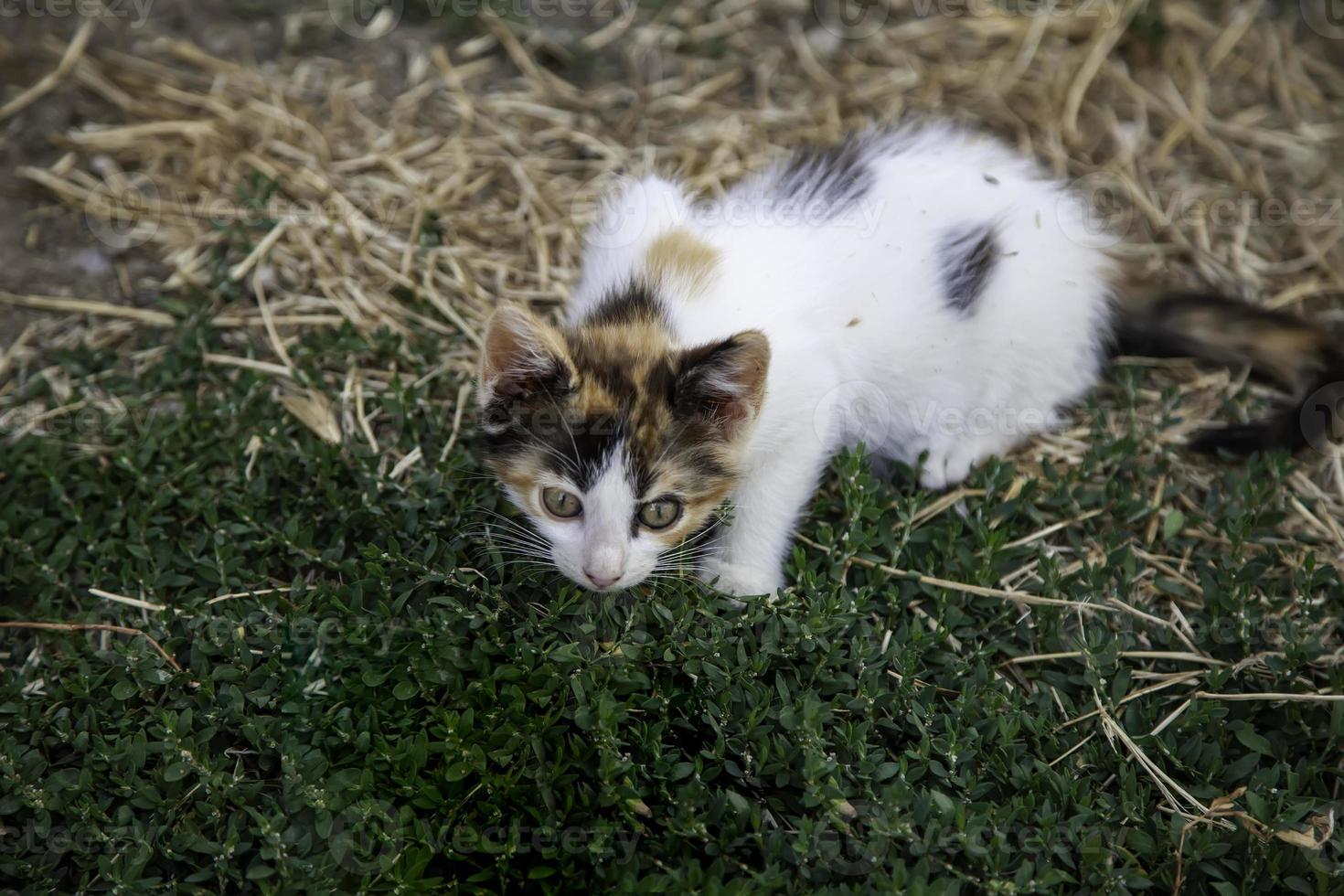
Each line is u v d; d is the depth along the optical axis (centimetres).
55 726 63
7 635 67
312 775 62
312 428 73
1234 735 65
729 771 62
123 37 91
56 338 78
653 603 65
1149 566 71
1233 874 61
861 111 89
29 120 86
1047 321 73
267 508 71
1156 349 77
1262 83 91
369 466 70
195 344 77
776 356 67
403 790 62
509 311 63
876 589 68
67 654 66
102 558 69
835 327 69
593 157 87
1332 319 80
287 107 88
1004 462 73
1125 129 88
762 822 61
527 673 63
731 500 68
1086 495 72
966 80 90
